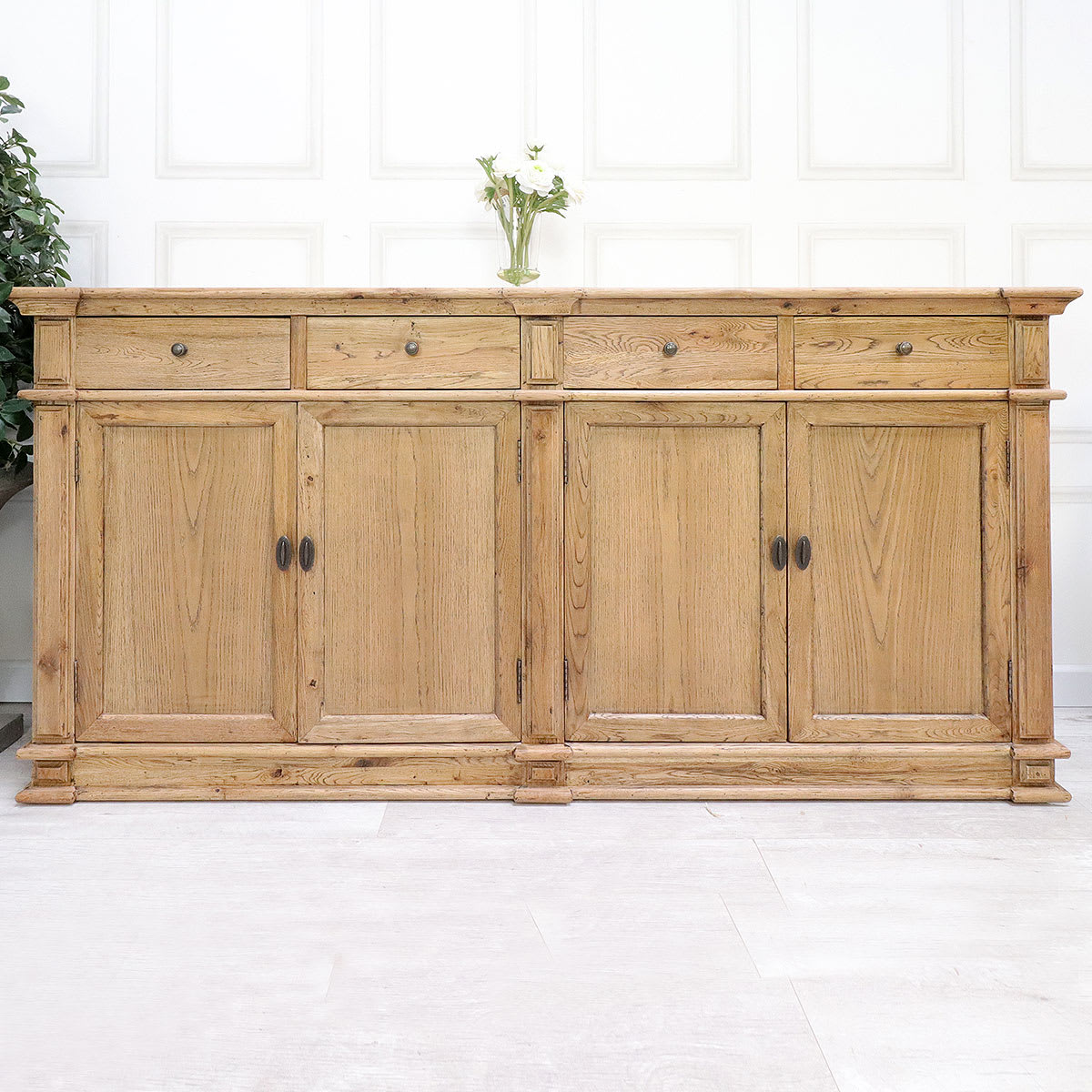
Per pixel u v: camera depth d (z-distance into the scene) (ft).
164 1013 3.66
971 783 6.04
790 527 5.98
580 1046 3.44
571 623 5.99
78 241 7.80
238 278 7.84
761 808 5.89
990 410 5.98
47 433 5.92
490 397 5.92
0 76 7.69
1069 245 7.95
